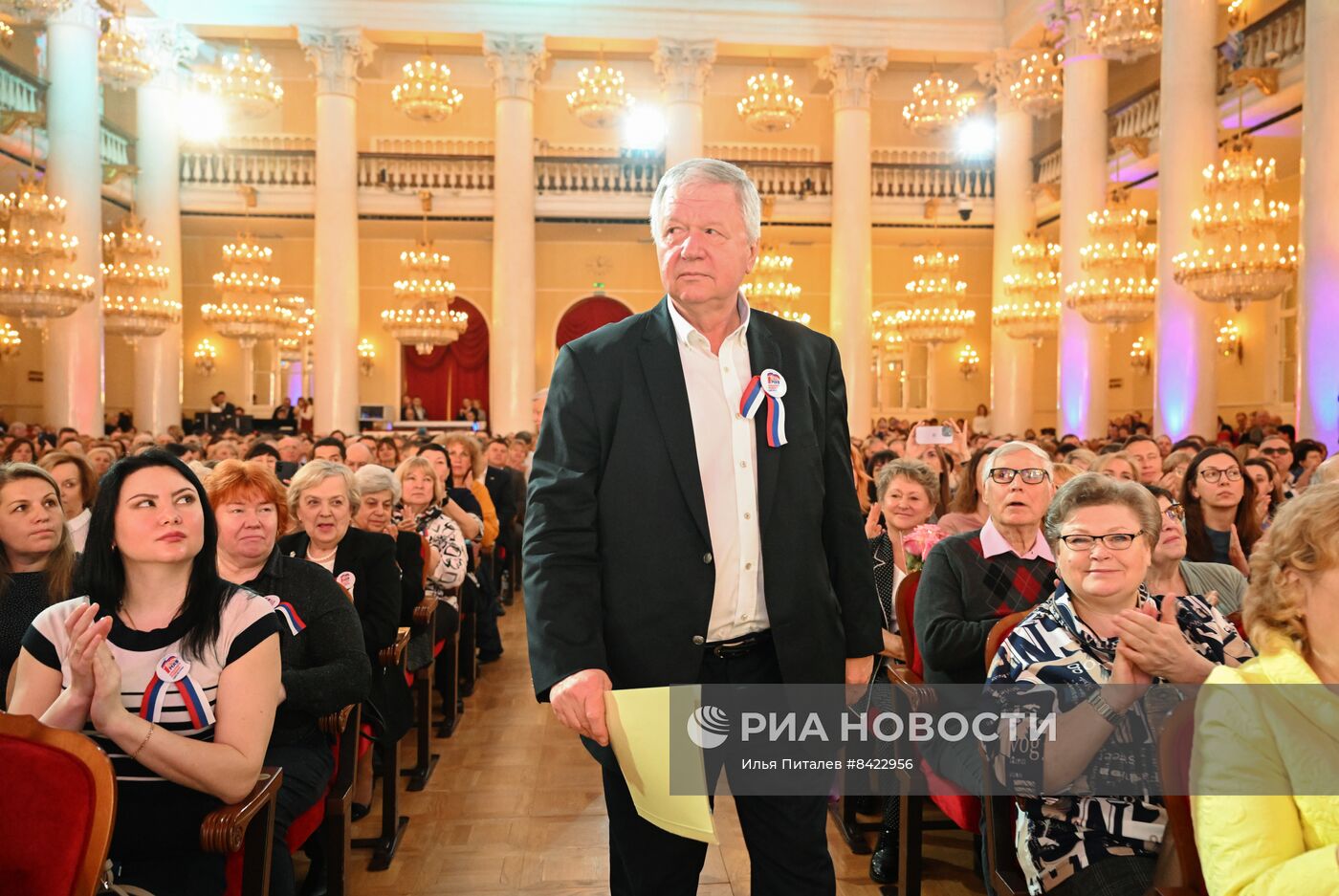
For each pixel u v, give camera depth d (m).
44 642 2.38
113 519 2.33
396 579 4.05
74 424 15.96
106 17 16.28
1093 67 16.92
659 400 2.09
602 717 1.89
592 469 2.09
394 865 3.73
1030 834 2.39
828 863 2.17
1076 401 16.91
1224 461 4.59
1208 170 11.40
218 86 17.02
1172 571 3.44
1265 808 1.74
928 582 3.34
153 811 2.37
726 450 2.11
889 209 21.58
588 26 20.06
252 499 3.18
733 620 2.11
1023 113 20.62
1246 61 14.27
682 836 2.00
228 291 17.67
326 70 19.53
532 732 5.42
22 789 1.92
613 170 21.17
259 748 2.36
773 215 21.25
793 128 24.05
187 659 2.36
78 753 1.94
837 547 2.22
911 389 24.31
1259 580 1.84
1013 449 3.29
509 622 8.62
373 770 4.82
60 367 15.93
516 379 19.70
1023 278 17.61
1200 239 11.56
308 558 3.99
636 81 23.53
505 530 9.03
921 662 3.51
